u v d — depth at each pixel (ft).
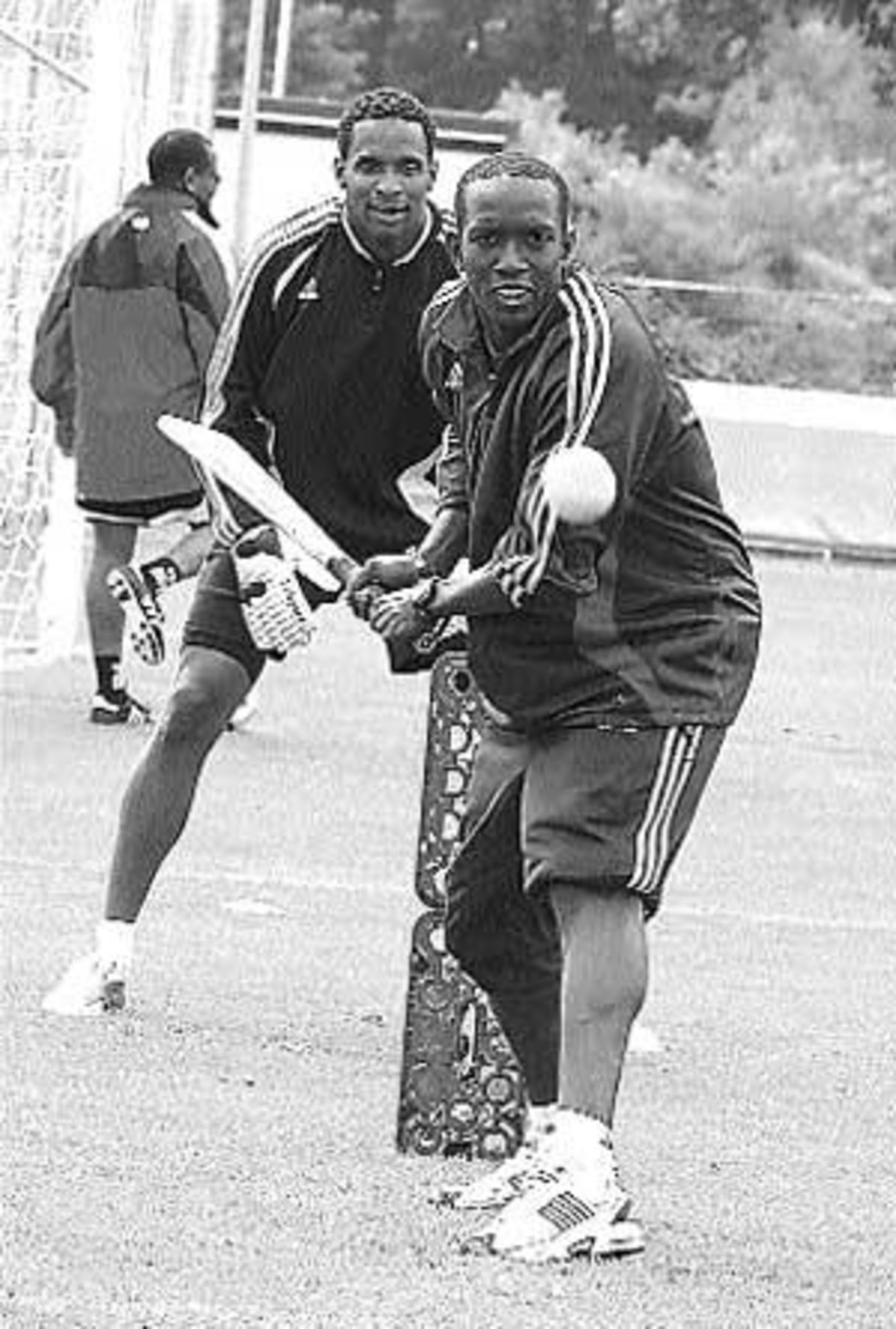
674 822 50.60
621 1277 49.85
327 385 66.69
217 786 102.47
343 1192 53.98
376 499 67.97
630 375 49.03
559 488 47.47
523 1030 53.78
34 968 71.72
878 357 357.61
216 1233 51.01
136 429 112.98
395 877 88.43
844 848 102.27
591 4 401.29
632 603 50.34
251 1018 68.18
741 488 256.11
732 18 397.19
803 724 135.95
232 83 408.87
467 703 56.49
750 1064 67.62
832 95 394.52
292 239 66.74
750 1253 52.13
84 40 130.11
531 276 49.26
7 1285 47.26
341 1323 46.37
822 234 392.27
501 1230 50.62
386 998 71.31
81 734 111.96
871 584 226.38
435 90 410.31
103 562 113.80
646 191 393.91
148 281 113.60
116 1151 55.88
